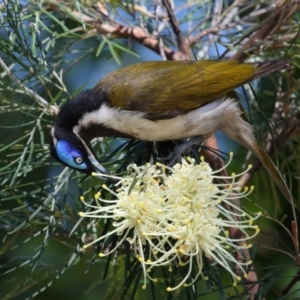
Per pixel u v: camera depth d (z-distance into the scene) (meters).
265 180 6.93
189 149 5.82
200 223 4.58
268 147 6.75
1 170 5.48
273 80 6.49
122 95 5.88
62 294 7.91
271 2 7.07
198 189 4.73
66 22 7.18
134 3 6.96
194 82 5.99
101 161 5.75
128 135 5.93
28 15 5.75
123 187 4.89
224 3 7.62
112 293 7.52
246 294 4.78
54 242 7.92
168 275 5.25
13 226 6.21
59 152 5.62
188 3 7.27
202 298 7.46
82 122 5.73
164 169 4.95
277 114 6.74
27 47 5.75
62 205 5.48
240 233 6.40
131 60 8.74
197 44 7.42
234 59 6.54
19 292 6.46
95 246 5.82
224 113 6.14
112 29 7.04
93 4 6.61
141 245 4.63
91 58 8.21
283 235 7.27
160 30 7.22
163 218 4.63
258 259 7.14
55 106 6.05
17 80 5.82
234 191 5.79
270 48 6.62
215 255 4.84
